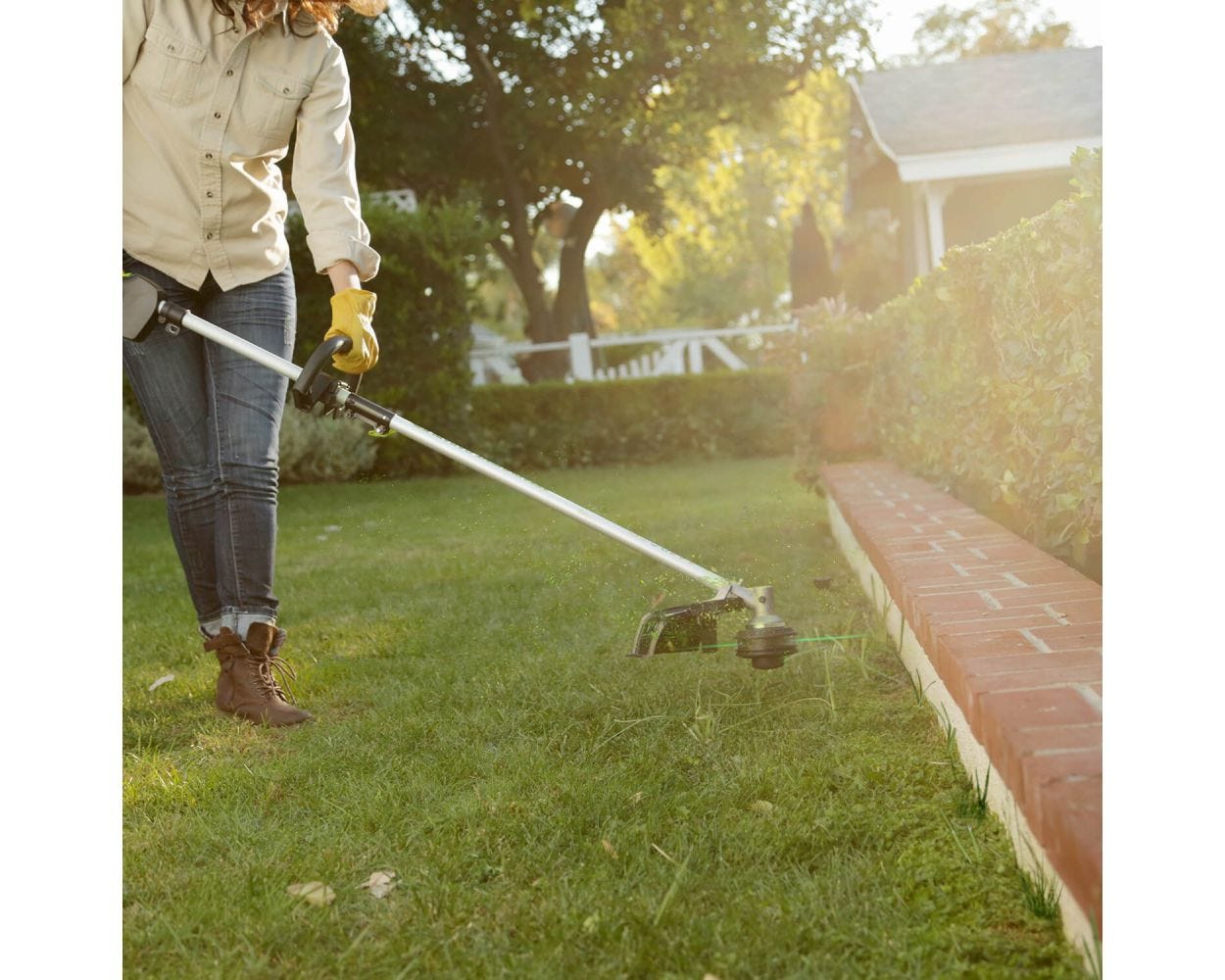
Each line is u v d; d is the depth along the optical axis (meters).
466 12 13.84
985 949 1.29
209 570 2.54
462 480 8.31
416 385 8.81
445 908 1.49
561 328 15.86
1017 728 1.40
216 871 1.65
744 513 5.43
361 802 1.87
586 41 14.06
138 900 1.59
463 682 2.58
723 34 13.08
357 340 2.33
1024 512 3.02
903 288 13.64
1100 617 1.86
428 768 2.02
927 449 4.03
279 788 1.98
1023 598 2.04
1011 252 2.78
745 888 1.49
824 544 4.38
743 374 9.90
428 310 8.80
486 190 15.46
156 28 2.29
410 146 13.88
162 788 2.00
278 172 2.53
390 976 1.35
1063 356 2.50
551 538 4.79
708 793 1.81
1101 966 1.14
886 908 1.41
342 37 13.21
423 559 4.51
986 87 11.66
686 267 26.34
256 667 2.44
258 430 2.46
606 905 1.46
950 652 1.75
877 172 13.13
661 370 12.16
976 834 1.58
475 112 14.81
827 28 13.62
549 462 9.70
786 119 22.52
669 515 5.44
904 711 2.19
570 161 15.26
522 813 1.77
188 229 2.39
